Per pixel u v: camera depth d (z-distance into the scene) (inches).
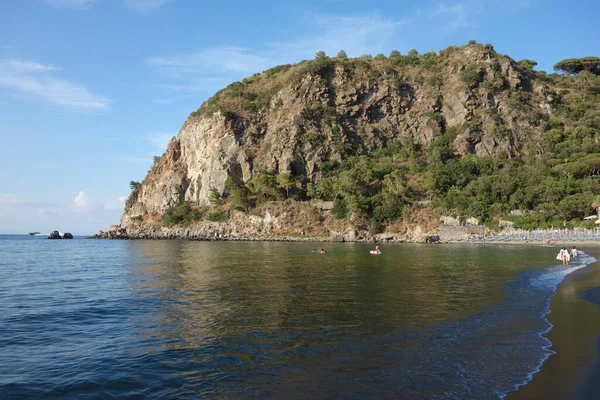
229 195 4874.5
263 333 637.3
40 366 518.9
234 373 483.8
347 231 3887.8
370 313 757.9
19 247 3582.7
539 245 2832.2
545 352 537.3
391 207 3981.3
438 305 823.1
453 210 3764.8
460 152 4714.6
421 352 542.9
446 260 1809.8
